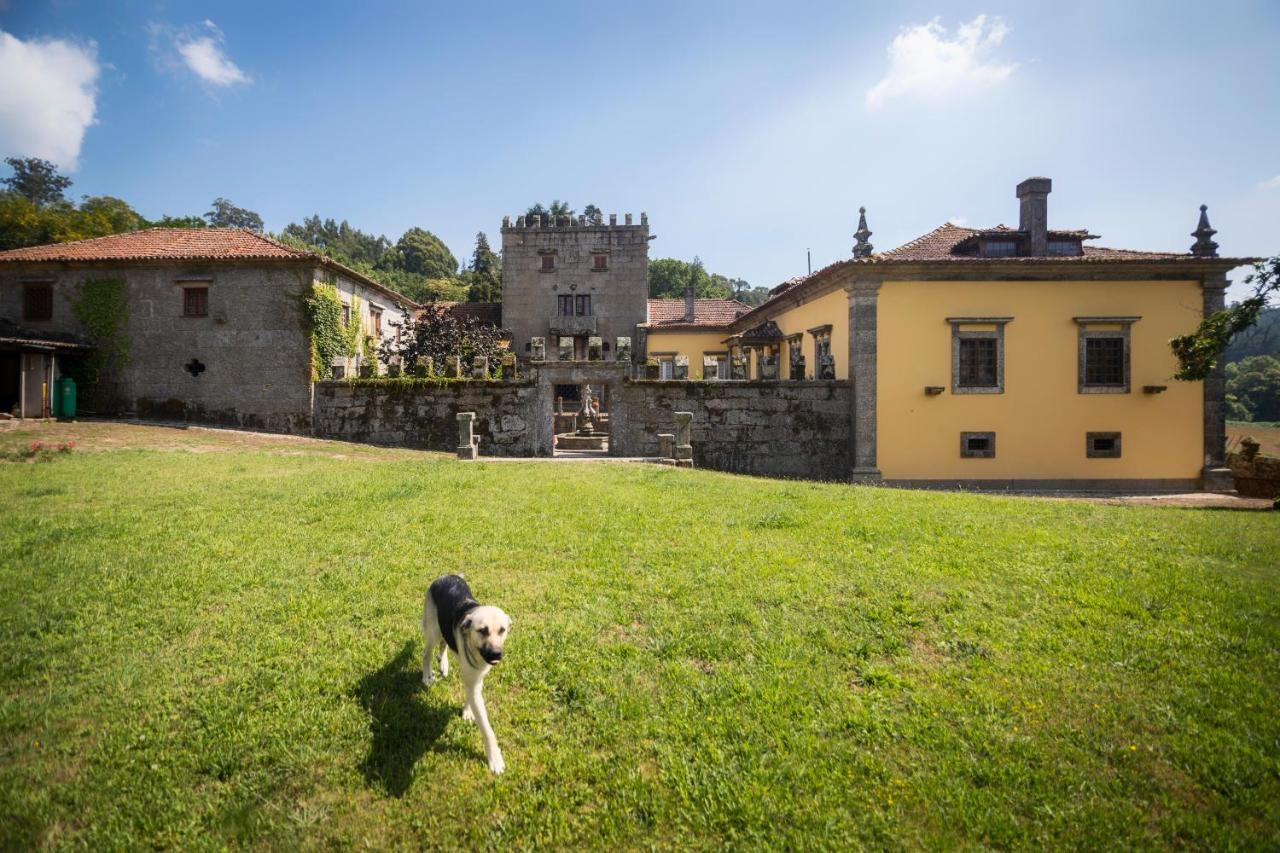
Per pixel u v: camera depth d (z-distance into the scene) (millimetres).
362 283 24750
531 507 8836
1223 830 2918
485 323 38062
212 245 22031
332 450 16984
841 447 18969
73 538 6863
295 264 20562
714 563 6488
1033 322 18625
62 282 20828
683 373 20234
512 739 3658
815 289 22062
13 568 5922
